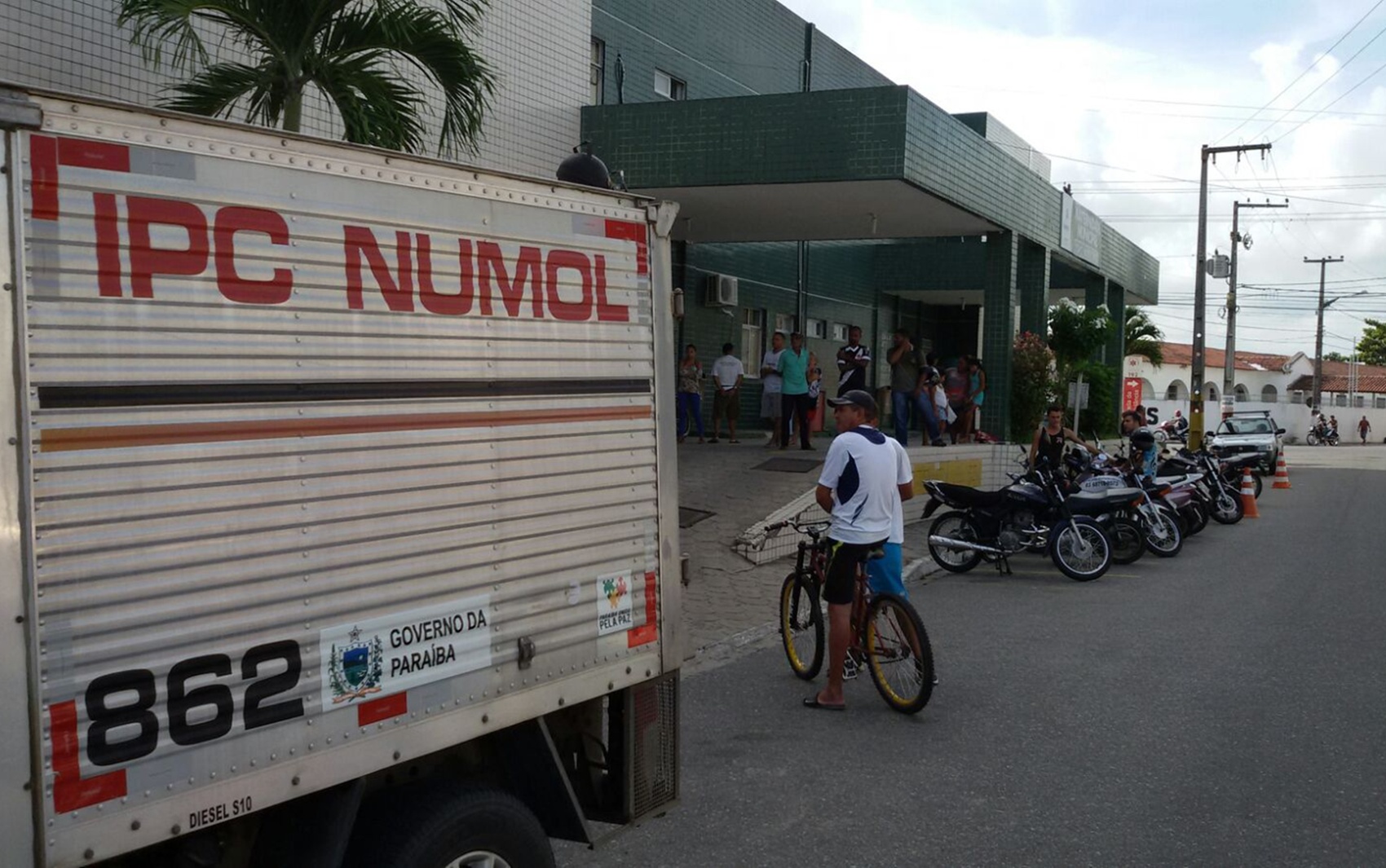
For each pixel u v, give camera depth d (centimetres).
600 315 394
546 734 365
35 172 243
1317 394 6212
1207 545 1488
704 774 575
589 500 386
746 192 1551
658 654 417
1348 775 573
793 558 1220
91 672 246
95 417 250
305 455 293
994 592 1115
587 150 449
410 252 325
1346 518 1847
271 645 282
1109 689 740
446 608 330
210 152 276
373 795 335
